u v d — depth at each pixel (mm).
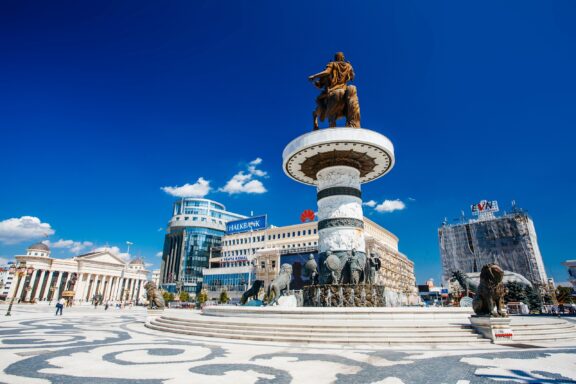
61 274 94062
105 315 31828
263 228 82562
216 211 109312
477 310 12602
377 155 20422
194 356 9305
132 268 119062
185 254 98750
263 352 9914
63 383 6457
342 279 18719
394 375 7246
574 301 57781
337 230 19594
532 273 64125
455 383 6660
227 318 15766
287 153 20547
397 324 12367
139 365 8156
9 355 9391
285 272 20500
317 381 6789
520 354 9602
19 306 50438
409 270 89250
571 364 8320
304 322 13039
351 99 21531
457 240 74250
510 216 70500
